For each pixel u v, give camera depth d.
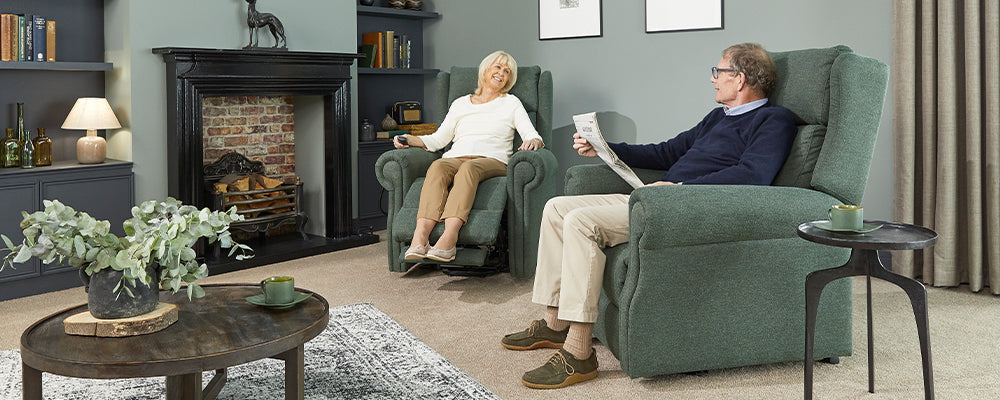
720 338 2.33
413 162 3.73
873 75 2.50
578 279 2.36
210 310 2.00
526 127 3.91
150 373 1.61
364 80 5.28
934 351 2.61
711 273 2.29
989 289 3.45
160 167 3.98
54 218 1.77
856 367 2.47
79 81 3.96
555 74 4.86
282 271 3.94
